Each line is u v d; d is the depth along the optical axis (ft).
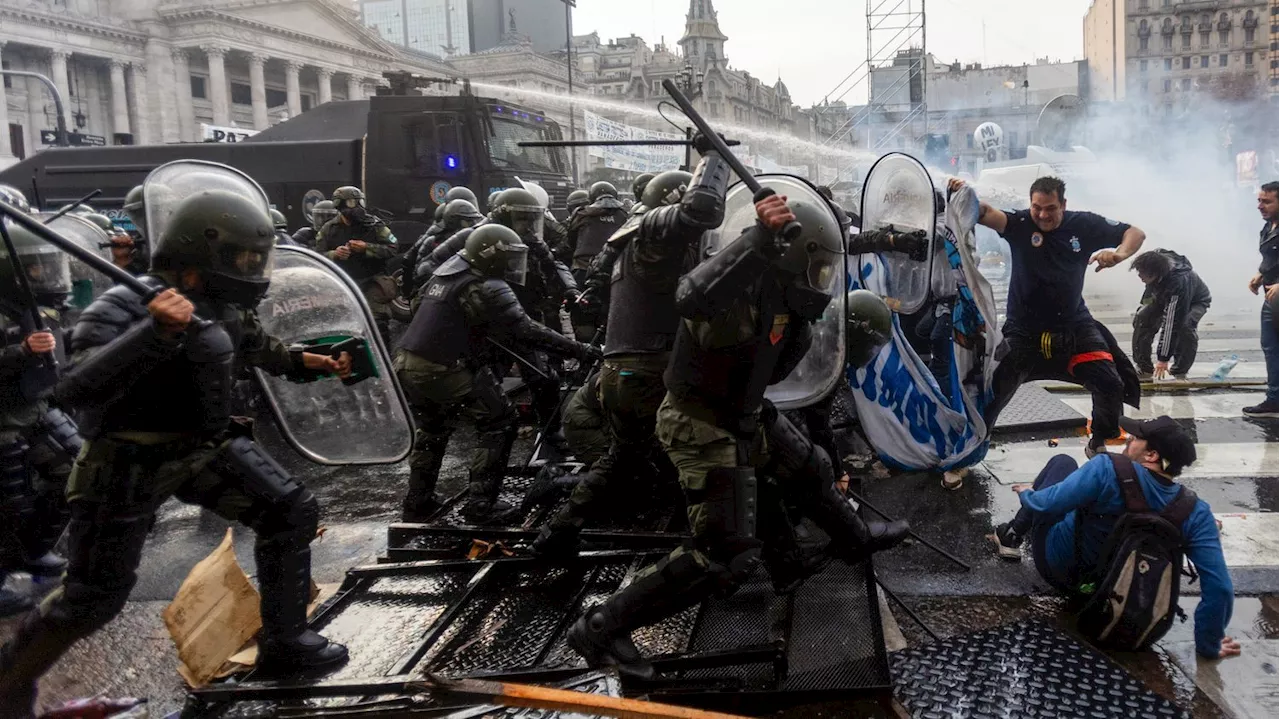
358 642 11.41
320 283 12.05
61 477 13.74
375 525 16.84
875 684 10.00
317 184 40.86
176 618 10.81
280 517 10.28
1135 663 11.00
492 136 39.14
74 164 44.86
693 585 9.68
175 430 9.22
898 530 11.29
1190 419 23.22
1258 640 11.58
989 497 16.93
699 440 9.61
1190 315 27.45
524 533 14.42
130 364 8.36
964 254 16.30
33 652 9.29
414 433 12.40
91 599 9.29
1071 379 17.15
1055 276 16.53
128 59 195.52
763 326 9.20
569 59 137.80
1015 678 10.35
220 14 192.95
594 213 28.09
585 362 14.65
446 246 20.80
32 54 185.57
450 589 12.94
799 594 12.37
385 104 38.91
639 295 11.43
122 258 18.62
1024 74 217.97
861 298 14.21
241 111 215.72
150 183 10.37
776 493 11.09
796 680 10.15
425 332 14.85
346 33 222.89
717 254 8.89
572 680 9.73
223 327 9.50
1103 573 11.34
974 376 16.57
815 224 9.20
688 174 11.69
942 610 12.30
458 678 10.04
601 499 12.66
